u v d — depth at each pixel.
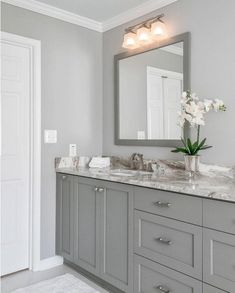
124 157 2.73
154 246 1.78
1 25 2.31
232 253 1.40
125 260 1.97
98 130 2.99
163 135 2.40
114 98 2.85
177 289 1.65
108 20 2.84
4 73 2.40
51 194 2.62
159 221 1.74
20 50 2.49
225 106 1.99
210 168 2.06
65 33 2.71
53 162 2.64
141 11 2.55
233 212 1.39
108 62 2.94
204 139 2.04
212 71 2.07
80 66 2.83
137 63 2.62
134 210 1.90
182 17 2.26
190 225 1.58
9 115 2.44
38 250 2.53
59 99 2.68
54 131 2.64
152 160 2.46
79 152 2.83
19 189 2.51
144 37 2.46
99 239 2.19
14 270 2.47
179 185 1.68
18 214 2.50
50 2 2.48
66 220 2.53
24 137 2.53
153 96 2.47
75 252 2.42
